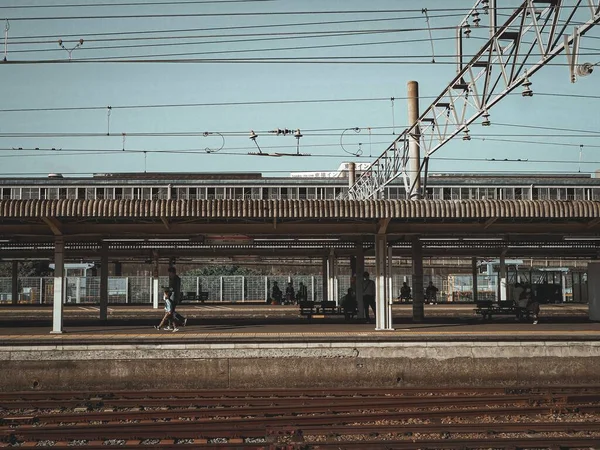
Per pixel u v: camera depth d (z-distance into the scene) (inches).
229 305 1563.7
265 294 1790.1
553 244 979.9
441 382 610.9
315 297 1798.7
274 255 1255.5
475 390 562.6
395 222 735.7
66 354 603.2
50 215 633.0
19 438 408.8
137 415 468.1
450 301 1699.1
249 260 2028.8
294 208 644.7
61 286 709.9
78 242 901.2
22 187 2057.1
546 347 619.2
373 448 382.9
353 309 901.8
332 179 2076.8
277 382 602.5
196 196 2066.9
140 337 626.5
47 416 458.0
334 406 487.8
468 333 659.4
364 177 1155.9
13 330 756.6
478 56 574.2
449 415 465.4
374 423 451.5
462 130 645.9
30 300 1756.9
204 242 854.5
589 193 2117.4
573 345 620.4
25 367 601.3
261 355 604.4
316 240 893.2
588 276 907.4
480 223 745.6
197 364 601.6
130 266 2481.5
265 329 745.0
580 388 566.6
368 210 651.5
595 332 678.5
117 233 721.0
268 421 444.5
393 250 1208.8
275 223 716.7
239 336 629.3
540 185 2110.0
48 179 2059.5
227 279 1795.0
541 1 470.3
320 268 2482.8
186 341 605.6
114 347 602.5
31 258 1353.3
